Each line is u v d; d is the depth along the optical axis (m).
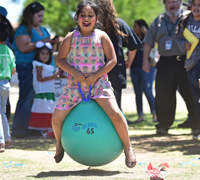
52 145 10.28
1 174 6.57
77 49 6.75
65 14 44.56
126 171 6.89
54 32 46.31
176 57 11.45
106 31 9.39
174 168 6.97
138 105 16.30
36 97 12.27
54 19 44.03
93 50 6.72
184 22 10.23
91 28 6.69
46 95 12.31
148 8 47.66
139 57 15.70
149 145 10.08
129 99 27.52
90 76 6.56
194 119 11.39
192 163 7.43
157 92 11.88
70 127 6.49
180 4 11.73
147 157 8.45
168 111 11.85
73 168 7.25
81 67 6.73
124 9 45.19
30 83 12.19
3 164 7.45
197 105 9.68
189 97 11.42
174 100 11.80
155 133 12.44
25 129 12.05
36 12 12.30
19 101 12.12
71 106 6.66
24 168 7.11
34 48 12.23
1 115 9.59
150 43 11.99
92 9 6.66
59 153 7.02
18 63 12.24
